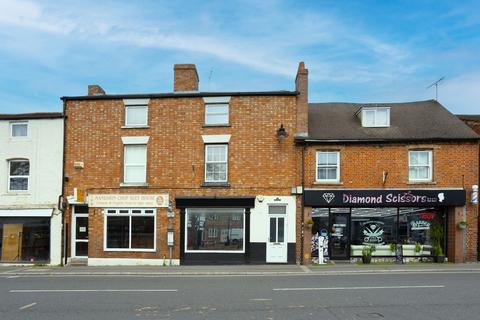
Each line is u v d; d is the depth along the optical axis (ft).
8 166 69.77
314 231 65.72
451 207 64.34
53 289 42.32
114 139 67.67
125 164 67.77
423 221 65.82
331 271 54.90
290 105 65.92
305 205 64.39
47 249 67.62
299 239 64.23
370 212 65.92
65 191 68.03
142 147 67.87
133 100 67.92
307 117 67.21
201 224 65.77
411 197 63.67
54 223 67.72
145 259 65.67
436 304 32.89
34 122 69.46
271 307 32.19
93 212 67.05
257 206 64.90
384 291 38.75
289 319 28.37
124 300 35.68
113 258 66.18
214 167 66.44
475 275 50.88
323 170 65.67
